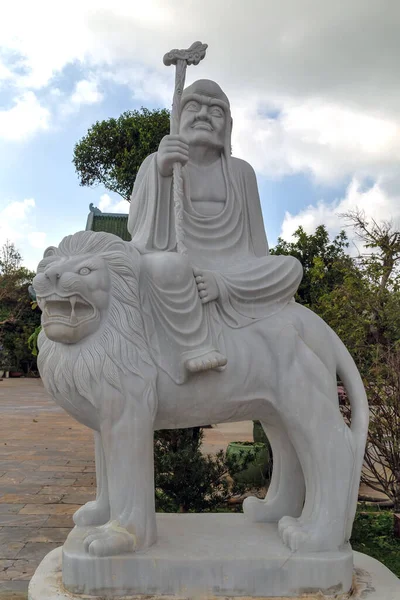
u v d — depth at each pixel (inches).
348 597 82.7
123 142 482.6
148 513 84.7
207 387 88.4
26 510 199.3
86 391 84.3
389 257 384.2
